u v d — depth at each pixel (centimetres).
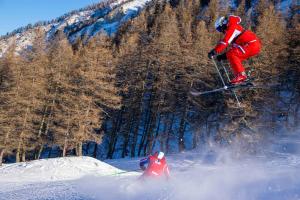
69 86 3212
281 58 3212
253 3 8812
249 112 2759
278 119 3341
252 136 2756
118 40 7156
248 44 664
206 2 9000
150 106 3991
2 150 3269
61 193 822
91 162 2250
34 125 3425
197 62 3512
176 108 3697
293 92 3241
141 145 4041
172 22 5031
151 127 3775
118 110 4084
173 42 3856
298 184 499
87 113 3158
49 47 4009
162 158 882
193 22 7031
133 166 2830
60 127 3178
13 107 3259
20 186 1339
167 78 3669
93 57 3291
